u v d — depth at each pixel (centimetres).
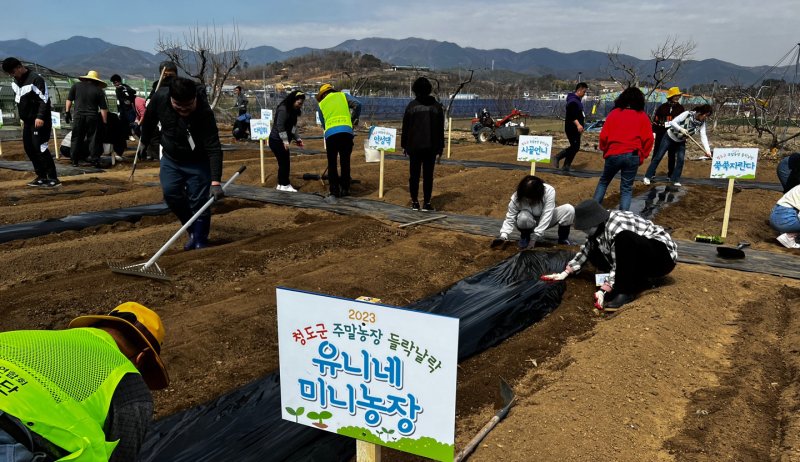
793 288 559
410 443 216
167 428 323
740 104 2725
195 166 624
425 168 844
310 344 225
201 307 486
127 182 1076
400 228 764
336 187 934
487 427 316
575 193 1023
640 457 296
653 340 423
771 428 330
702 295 526
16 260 604
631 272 497
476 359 423
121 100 1386
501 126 2069
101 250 653
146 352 205
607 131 787
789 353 423
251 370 394
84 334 186
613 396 348
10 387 153
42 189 977
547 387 364
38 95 957
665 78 2345
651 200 997
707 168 1424
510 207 655
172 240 551
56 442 156
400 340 207
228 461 297
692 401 357
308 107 3709
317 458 302
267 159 1406
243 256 625
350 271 580
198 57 2661
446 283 575
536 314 495
